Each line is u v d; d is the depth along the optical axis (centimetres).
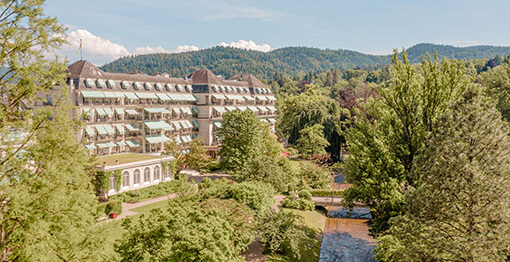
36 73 1780
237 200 3972
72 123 1925
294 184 6300
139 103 8394
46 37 1734
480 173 2064
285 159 6756
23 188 1608
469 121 2227
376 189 3516
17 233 1667
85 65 7525
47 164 1755
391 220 2488
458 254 2083
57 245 1759
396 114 3872
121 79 8144
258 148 6950
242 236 3194
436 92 3434
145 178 5772
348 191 3944
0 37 1673
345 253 4041
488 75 7588
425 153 2466
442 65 3588
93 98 7375
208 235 2547
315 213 5341
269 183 4997
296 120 9175
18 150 1745
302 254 3844
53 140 1791
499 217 1973
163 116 8762
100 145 7344
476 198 2053
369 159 3725
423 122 3538
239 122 6819
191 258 2395
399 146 3656
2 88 1738
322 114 8681
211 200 3616
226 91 10325
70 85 6962
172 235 2530
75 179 1930
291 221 3784
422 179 2364
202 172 7325
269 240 3631
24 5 1720
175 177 6675
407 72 3659
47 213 1720
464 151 2191
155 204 5122
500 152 2123
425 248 2206
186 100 9362
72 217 1836
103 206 4303
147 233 2491
